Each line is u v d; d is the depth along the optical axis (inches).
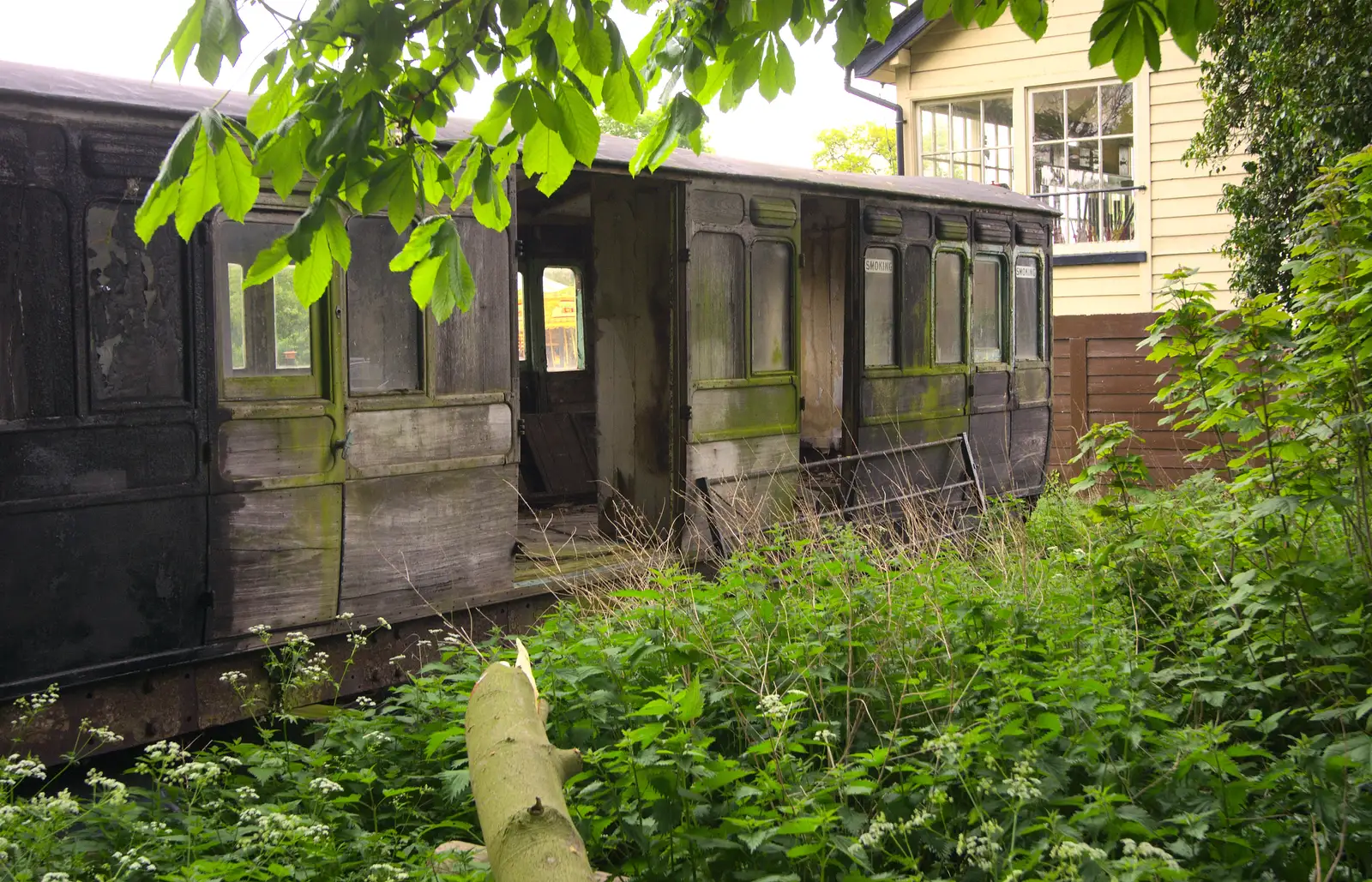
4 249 186.1
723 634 197.0
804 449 469.1
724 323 330.3
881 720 176.4
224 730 227.3
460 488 261.6
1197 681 172.9
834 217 468.1
